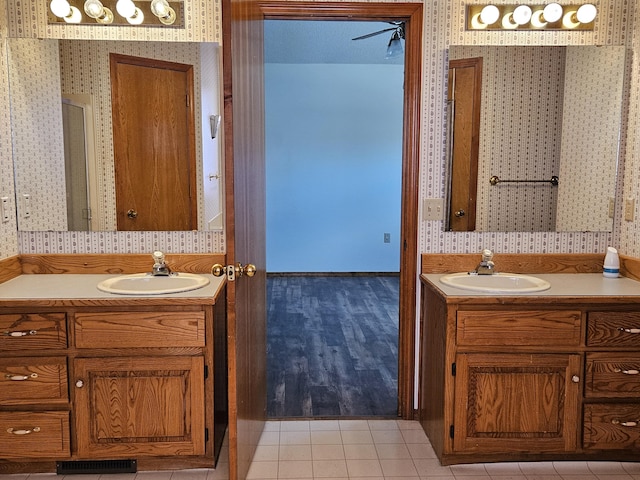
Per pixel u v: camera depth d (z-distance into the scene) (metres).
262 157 2.41
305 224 6.34
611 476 2.10
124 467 2.09
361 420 2.61
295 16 2.42
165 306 1.96
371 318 4.58
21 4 2.34
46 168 2.41
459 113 2.48
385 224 6.37
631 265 2.36
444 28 2.43
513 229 2.54
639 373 2.07
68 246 2.46
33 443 2.00
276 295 5.43
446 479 2.07
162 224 2.49
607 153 2.51
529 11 2.42
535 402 2.08
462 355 2.05
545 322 2.03
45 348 1.96
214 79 2.43
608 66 2.47
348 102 6.14
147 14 2.39
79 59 2.39
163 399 2.01
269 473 2.12
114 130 2.44
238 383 1.90
